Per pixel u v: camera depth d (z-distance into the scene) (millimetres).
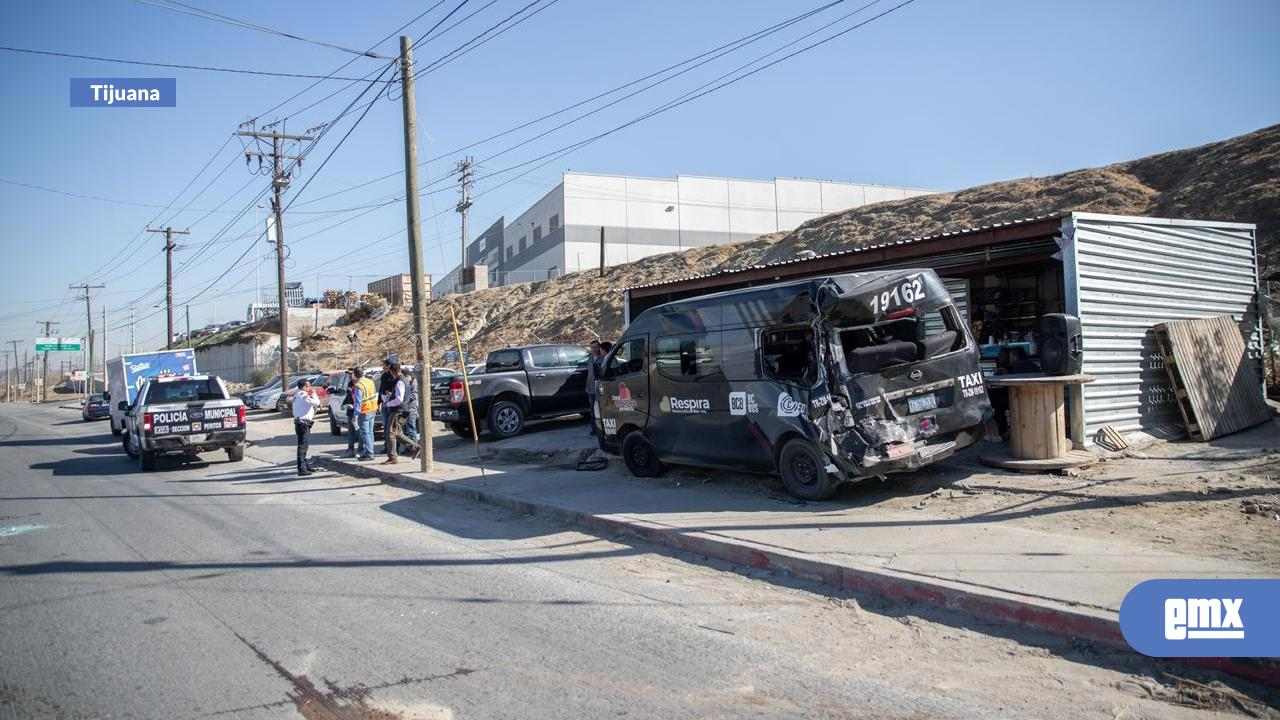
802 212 65562
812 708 3906
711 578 6316
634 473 10547
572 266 59625
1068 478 7977
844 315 7645
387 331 51625
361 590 6363
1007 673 4227
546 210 64312
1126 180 31000
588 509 8586
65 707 4254
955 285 13602
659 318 9750
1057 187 33312
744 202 64375
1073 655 4414
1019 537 6242
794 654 4641
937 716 3764
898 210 39219
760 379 8312
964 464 8883
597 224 60531
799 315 7902
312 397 14195
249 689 4418
